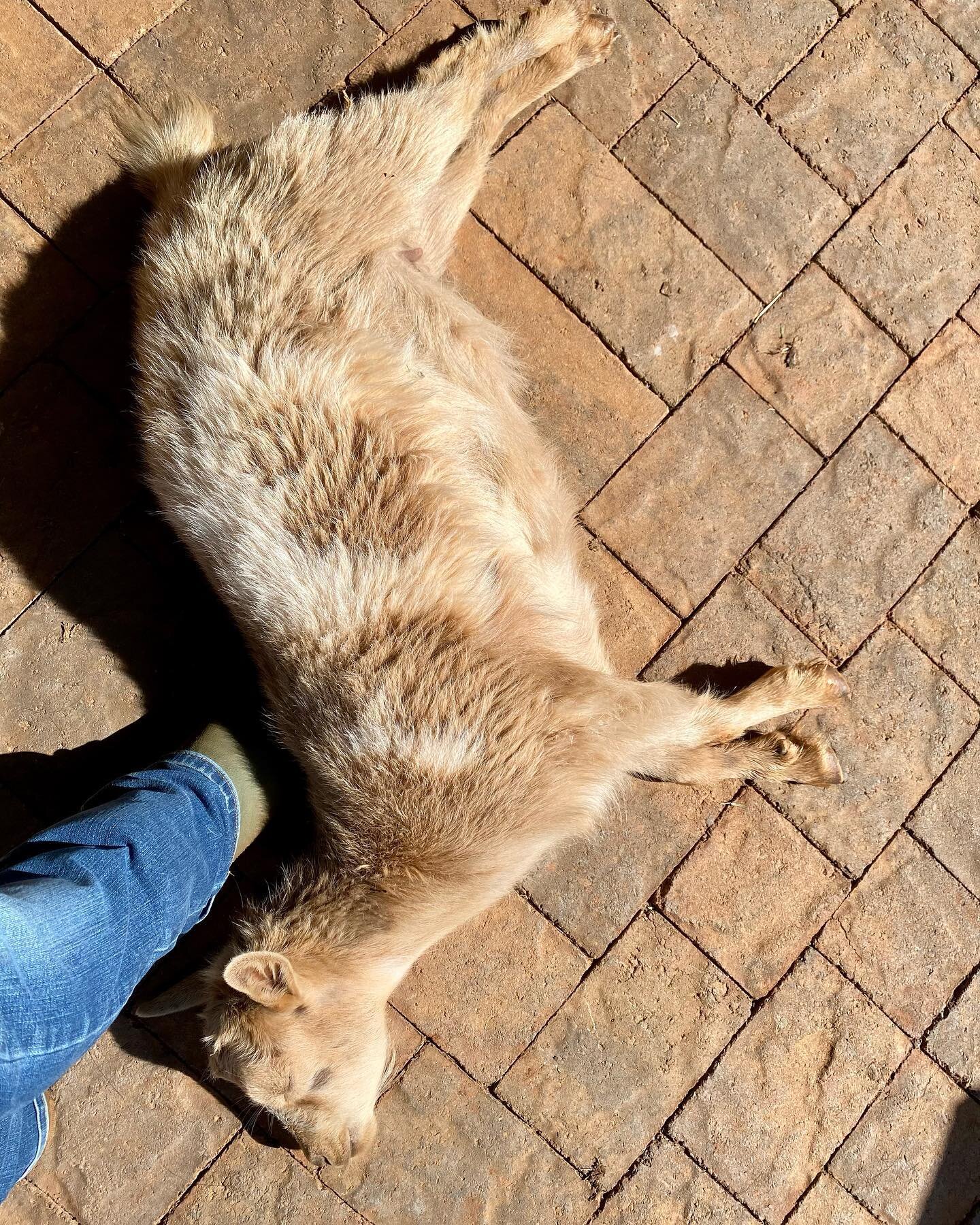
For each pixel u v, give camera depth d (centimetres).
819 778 129
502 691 110
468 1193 130
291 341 110
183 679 129
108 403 128
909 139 132
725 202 131
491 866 112
